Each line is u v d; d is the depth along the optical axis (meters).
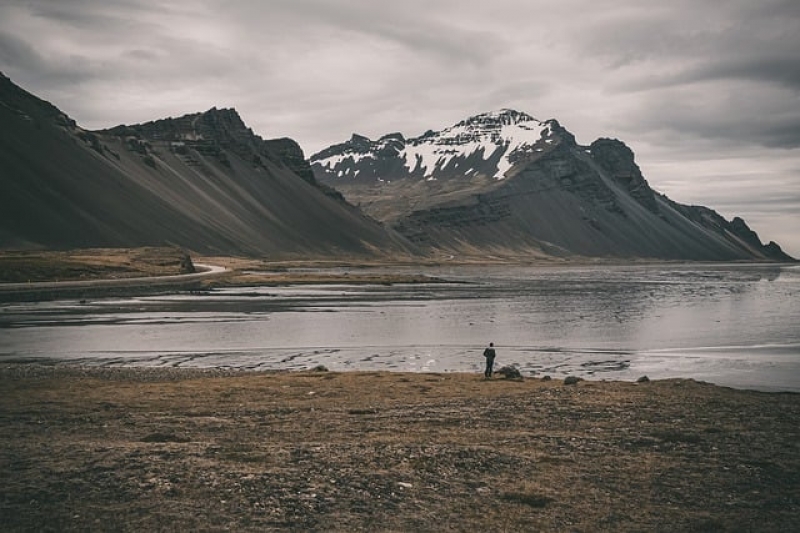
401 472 21.81
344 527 17.06
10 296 128.38
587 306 124.81
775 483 21.77
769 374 56.75
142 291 147.50
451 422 31.08
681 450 25.81
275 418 31.83
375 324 91.94
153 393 40.09
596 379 53.94
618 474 22.47
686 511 19.02
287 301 128.50
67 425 29.52
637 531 17.45
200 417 31.88
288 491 19.48
